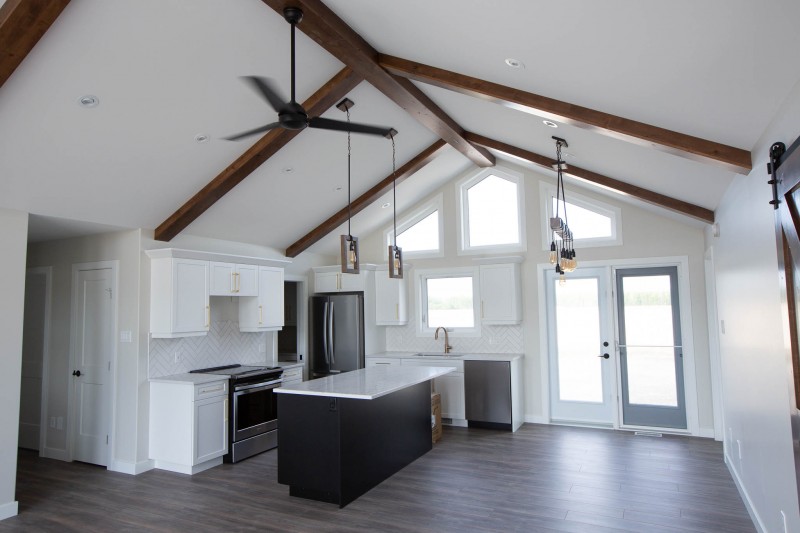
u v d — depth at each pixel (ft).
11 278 13.55
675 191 15.02
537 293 22.30
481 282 22.59
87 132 12.32
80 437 17.76
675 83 8.20
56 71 10.50
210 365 19.25
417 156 20.30
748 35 6.32
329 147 17.02
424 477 15.31
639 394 20.48
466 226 23.94
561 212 22.15
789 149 6.86
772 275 8.60
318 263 25.66
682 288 19.79
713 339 18.86
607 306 21.11
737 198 11.45
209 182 16.14
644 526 11.60
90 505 13.55
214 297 19.63
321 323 23.86
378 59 12.92
